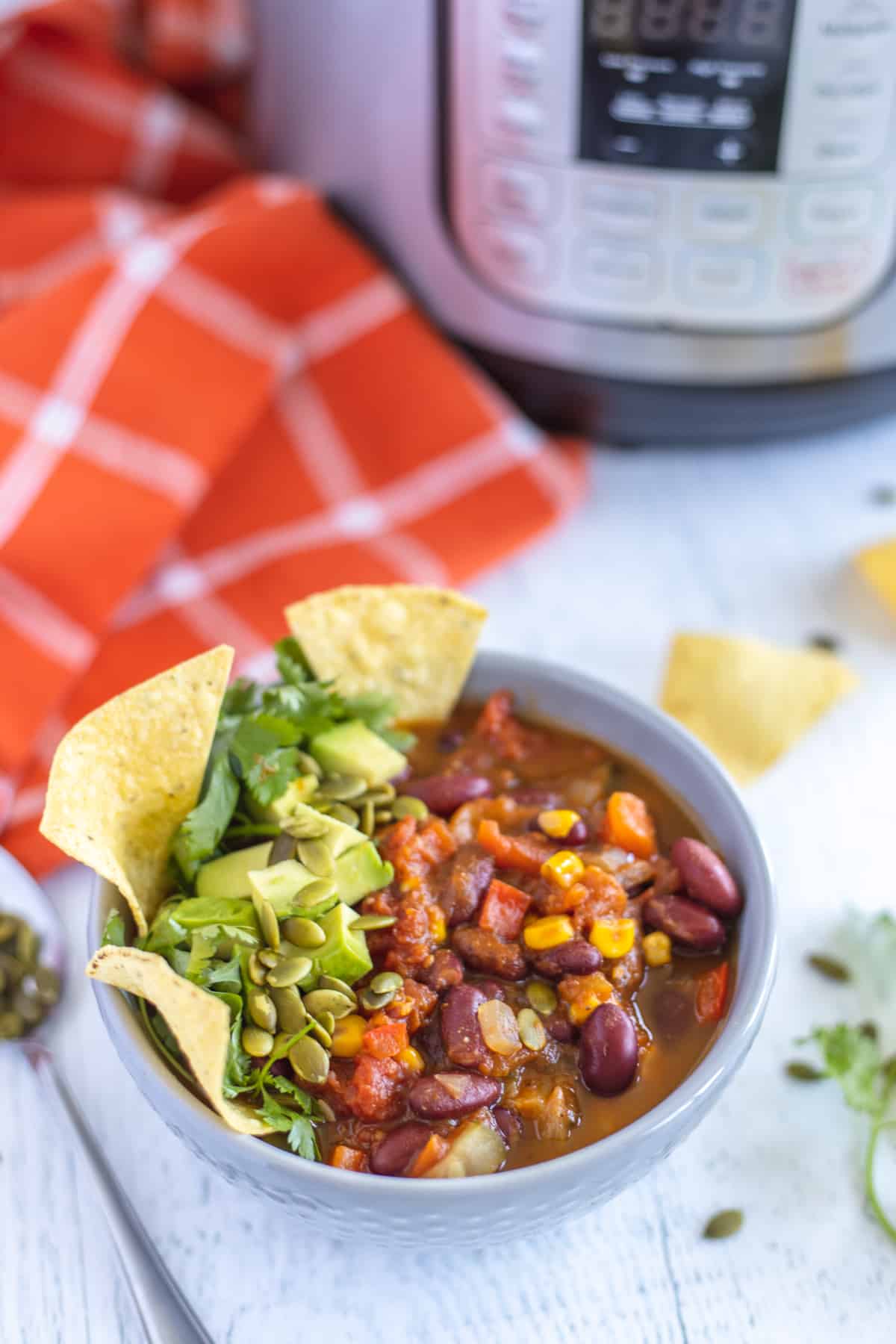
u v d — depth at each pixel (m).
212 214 0.66
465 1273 0.47
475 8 0.59
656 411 0.66
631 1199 0.48
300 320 0.67
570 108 0.59
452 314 0.66
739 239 0.60
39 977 0.52
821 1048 0.51
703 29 0.57
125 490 0.62
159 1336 0.45
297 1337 0.46
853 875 0.55
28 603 0.60
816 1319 0.46
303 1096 0.45
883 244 0.61
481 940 0.48
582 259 0.62
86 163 0.74
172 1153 0.49
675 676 0.58
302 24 0.64
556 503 0.66
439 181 0.63
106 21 0.73
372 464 0.67
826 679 0.58
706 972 0.48
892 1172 0.49
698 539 0.66
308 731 0.51
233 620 0.62
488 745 0.53
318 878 0.47
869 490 0.69
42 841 0.55
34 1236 0.48
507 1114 0.45
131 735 0.47
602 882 0.49
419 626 0.52
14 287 0.71
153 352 0.65
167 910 0.47
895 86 0.58
